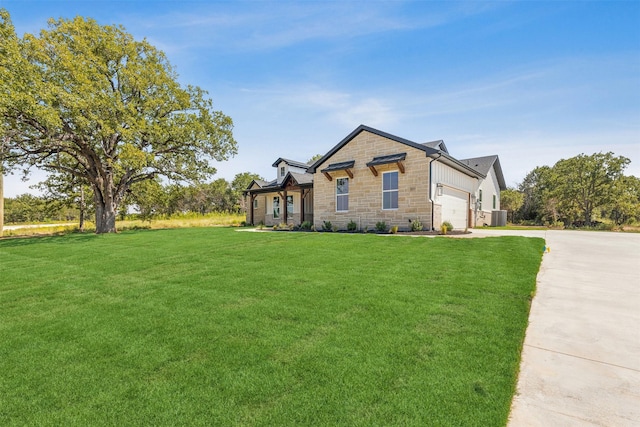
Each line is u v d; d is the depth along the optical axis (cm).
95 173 1780
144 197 2441
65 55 1413
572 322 353
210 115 2036
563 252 800
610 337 316
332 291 478
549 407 210
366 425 194
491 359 270
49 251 1033
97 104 1455
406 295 447
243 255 830
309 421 200
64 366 281
